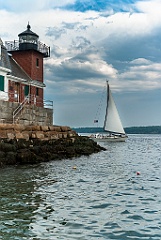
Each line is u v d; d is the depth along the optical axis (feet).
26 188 55.83
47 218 38.73
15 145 89.66
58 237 32.68
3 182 61.11
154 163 103.09
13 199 47.62
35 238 32.30
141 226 36.24
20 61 158.81
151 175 73.87
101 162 100.83
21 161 85.87
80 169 82.17
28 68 157.07
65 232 34.14
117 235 33.45
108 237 32.89
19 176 68.33
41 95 163.84
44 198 48.73
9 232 33.73
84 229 35.12
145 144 258.16
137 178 69.00
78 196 50.44
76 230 34.78
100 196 50.62
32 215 39.78
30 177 67.36
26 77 153.07
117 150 167.32
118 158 118.11
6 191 53.01
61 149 110.01
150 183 62.59
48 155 97.71
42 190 54.49
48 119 140.87
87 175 72.33
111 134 269.85
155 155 139.33
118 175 73.20
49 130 118.32
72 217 39.29
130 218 39.14
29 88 153.28
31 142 98.58
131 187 58.13
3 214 39.88
